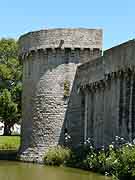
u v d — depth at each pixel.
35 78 42.75
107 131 35.19
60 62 41.75
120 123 32.88
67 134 41.12
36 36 42.66
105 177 29.91
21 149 44.31
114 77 33.97
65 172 33.12
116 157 30.20
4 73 67.69
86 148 37.50
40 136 41.84
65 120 41.41
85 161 35.56
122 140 31.69
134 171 26.78
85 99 39.97
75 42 41.78
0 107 68.25
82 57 41.94
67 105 41.50
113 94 34.22
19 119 71.38
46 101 41.81
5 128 75.12
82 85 40.44
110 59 34.72
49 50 41.97
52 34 41.84
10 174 31.36
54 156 39.16
